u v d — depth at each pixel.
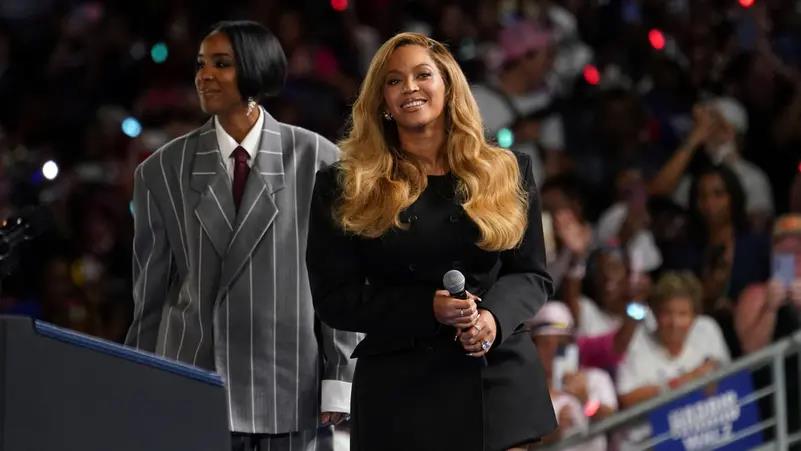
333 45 32.47
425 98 13.26
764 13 31.72
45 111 31.81
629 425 21.95
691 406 21.56
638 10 32.47
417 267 13.17
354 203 13.16
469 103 13.40
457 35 33.03
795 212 26.59
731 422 21.66
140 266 15.39
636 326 23.19
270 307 14.91
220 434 11.90
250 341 14.88
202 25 33.06
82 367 11.45
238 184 15.17
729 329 24.05
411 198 13.19
